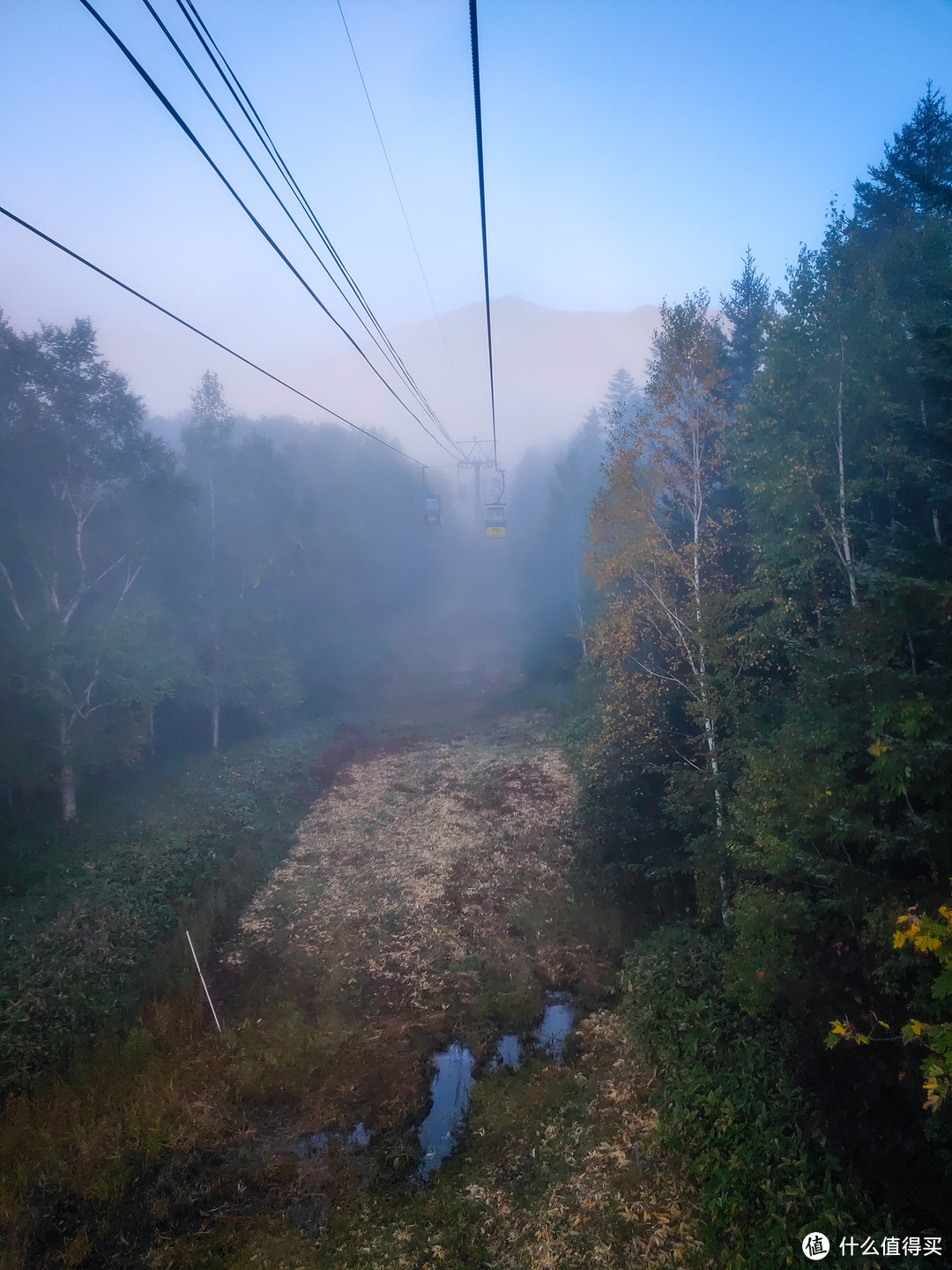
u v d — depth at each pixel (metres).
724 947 13.76
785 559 12.78
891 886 9.16
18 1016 12.52
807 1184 8.45
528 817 22.34
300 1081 11.75
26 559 20.94
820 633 12.45
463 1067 12.20
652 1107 10.38
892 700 7.93
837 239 12.99
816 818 9.61
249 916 17.61
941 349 8.86
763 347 13.06
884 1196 8.09
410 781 27.09
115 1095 11.19
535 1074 11.74
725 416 16.34
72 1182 9.76
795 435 12.16
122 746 21.94
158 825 21.00
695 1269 7.91
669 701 16.62
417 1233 8.86
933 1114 7.11
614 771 17.73
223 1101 11.20
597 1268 8.09
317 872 19.97
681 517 16.59
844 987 9.35
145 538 24.00
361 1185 9.77
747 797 11.19
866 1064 8.55
